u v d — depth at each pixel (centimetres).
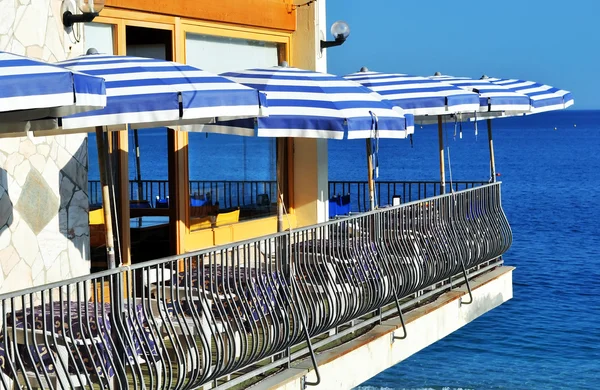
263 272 900
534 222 5928
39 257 884
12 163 852
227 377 816
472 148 11956
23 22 870
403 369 3291
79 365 735
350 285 991
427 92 1219
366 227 1044
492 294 1382
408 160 10244
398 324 1080
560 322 3716
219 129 958
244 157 1285
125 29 1076
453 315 1234
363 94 979
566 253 4925
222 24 1230
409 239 1144
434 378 3206
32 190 875
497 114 1501
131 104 702
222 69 1246
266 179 1343
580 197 7006
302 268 1018
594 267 4578
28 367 724
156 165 1193
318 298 927
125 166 1027
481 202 1391
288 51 1384
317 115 916
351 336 1027
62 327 631
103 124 701
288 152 1389
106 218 718
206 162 1202
